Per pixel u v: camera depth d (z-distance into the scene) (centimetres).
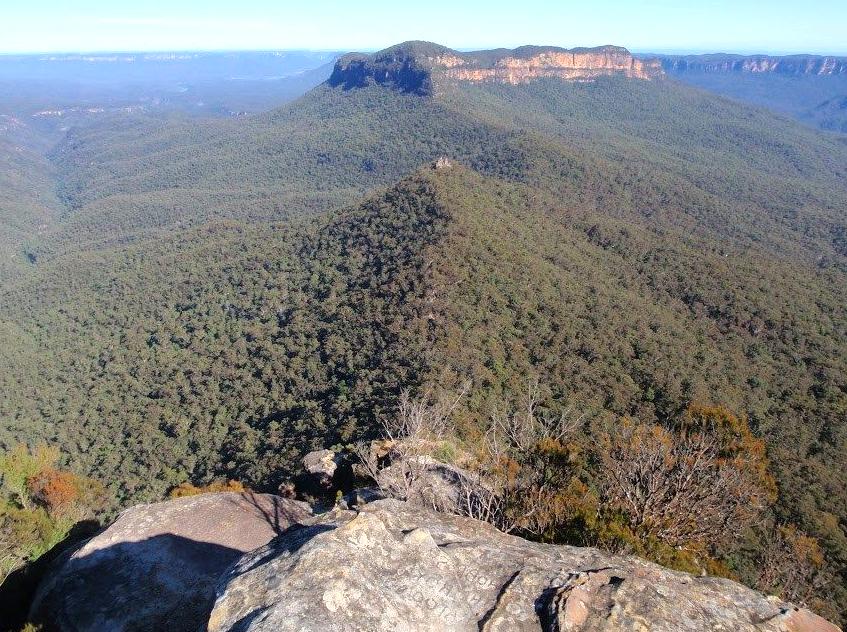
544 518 954
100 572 840
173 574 839
